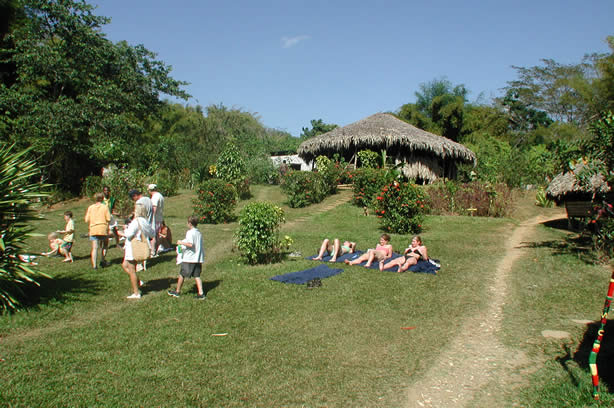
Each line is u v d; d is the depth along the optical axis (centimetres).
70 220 1005
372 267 939
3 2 2444
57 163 2384
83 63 2561
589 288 751
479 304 688
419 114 4497
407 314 640
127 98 2600
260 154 3478
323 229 1513
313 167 2925
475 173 2342
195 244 706
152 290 773
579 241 1166
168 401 395
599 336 408
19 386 416
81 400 393
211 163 3225
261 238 968
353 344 530
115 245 1205
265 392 414
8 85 2642
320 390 420
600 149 856
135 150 2558
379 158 2422
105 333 562
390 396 412
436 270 894
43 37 2505
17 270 673
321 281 810
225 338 546
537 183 2425
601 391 407
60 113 2308
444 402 405
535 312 647
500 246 1156
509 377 452
